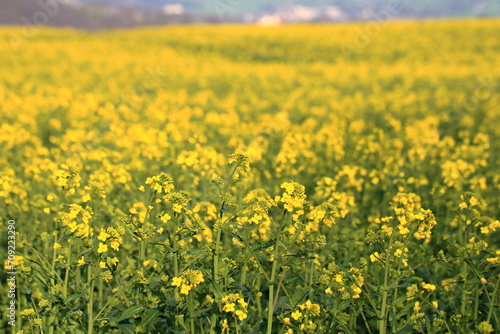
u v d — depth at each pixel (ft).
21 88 61.36
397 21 167.53
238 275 14.40
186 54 107.96
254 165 28.58
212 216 16.30
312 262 13.60
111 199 21.70
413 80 75.87
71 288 15.33
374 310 12.80
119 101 53.52
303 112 50.44
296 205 12.14
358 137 35.04
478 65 91.91
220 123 40.57
